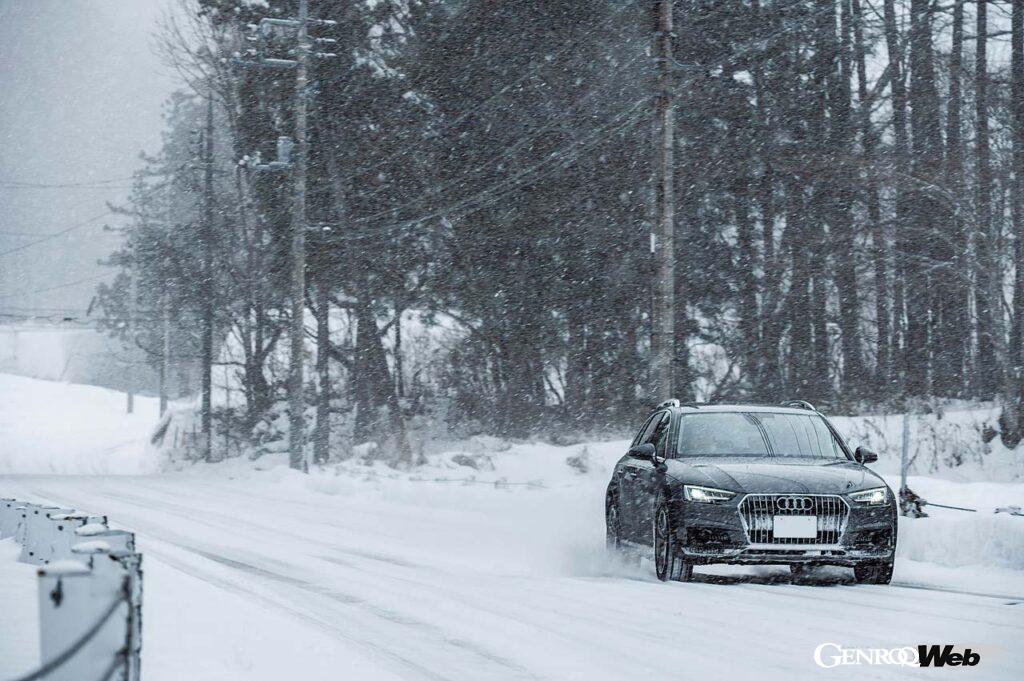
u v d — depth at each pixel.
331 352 122.94
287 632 21.86
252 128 119.50
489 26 106.94
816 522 30.25
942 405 100.19
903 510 41.69
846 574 33.66
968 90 98.94
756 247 107.75
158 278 140.75
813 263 102.12
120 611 10.39
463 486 75.88
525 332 111.75
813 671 18.95
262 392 129.88
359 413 121.75
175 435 148.12
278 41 115.69
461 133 110.12
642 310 110.19
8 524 39.75
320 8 114.88
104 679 9.39
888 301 114.00
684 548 30.78
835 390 108.12
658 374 61.47
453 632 23.06
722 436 34.25
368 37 117.75
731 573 34.03
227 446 133.25
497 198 108.12
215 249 135.25
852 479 31.27
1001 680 18.28
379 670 18.98
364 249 115.50
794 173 99.38
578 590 29.64
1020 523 34.91
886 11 107.06
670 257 62.12
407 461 103.06
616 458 91.31
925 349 107.88
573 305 110.12
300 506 65.31
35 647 18.53
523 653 20.73
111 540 22.06
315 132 115.31
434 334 132.12
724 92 102.50
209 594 26.16
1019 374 80.94
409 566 35.75
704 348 115.25
